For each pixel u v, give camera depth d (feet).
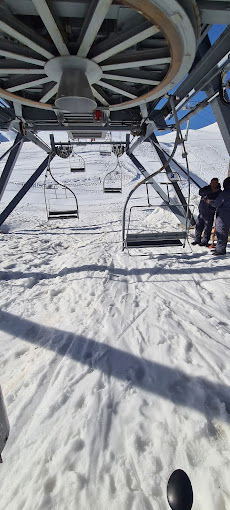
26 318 11.54
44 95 14.64
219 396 6.79
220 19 9.57
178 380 7.43
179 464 5.24
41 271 17.88
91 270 17.16
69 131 24.56
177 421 6.15
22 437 6.00
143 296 13.00
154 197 74.28
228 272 15.57
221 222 18.34
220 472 5.03
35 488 4.95
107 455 5.49
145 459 5.37
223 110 15.67
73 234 32.83
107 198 75.46
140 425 6.11
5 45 9.32
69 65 10.12
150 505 4.62
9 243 27.58
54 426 6.23
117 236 29.01
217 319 10.61
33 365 8.49
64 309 12.15
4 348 9.52
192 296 12.79
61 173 109.70
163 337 9.46
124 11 8.89
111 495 4.79
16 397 7.20
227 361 8.09
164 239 16.15
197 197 39.04
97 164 123.03
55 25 7.98
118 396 7.00
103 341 9.45
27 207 63.05
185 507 4.21
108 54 9.66
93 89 14.29
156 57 10.23
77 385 7.47
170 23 7.86
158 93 13.65
